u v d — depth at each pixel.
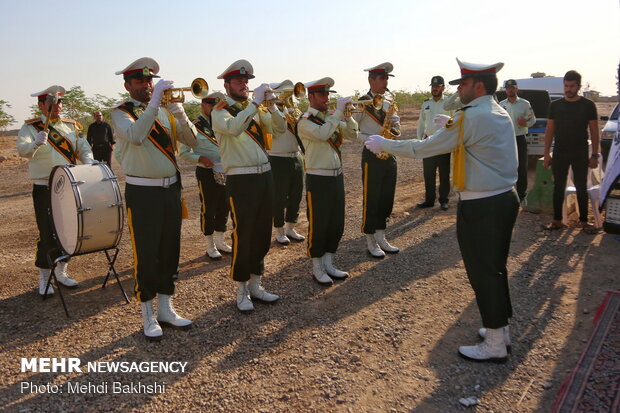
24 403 3.12
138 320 4.22
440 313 4.11
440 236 6.08
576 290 4.37
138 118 3.62
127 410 3.03
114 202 4.17
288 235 6.41
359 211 7.77
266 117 4.43
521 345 3.56
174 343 3.82
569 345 3.50
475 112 3.20
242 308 4.27
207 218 5.64
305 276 5.08
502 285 3.32
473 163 3.23
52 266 4.47
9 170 15.56
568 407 2.81
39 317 4.33
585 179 5.93
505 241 3.31
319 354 3.58
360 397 3.06
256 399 3.09
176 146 4.19
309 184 4.75
